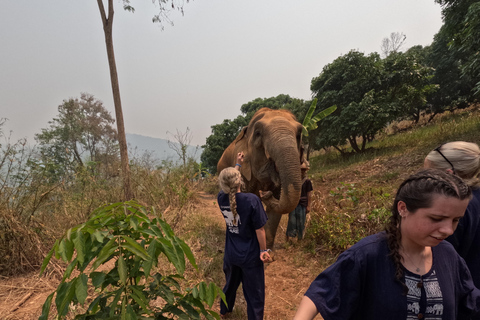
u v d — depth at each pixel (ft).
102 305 4.47
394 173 26.23
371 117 39.17
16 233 11.93
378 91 42.75
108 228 4.47
